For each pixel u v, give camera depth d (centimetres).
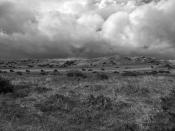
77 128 966
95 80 2722
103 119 1117
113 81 2566
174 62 14212
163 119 1086
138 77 3181
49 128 948
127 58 14638
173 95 1775
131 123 1025
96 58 15288
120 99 1535
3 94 1614
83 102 1425
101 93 1747
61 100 1435
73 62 14138
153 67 9238
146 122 1037
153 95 1736
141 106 1346
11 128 915
